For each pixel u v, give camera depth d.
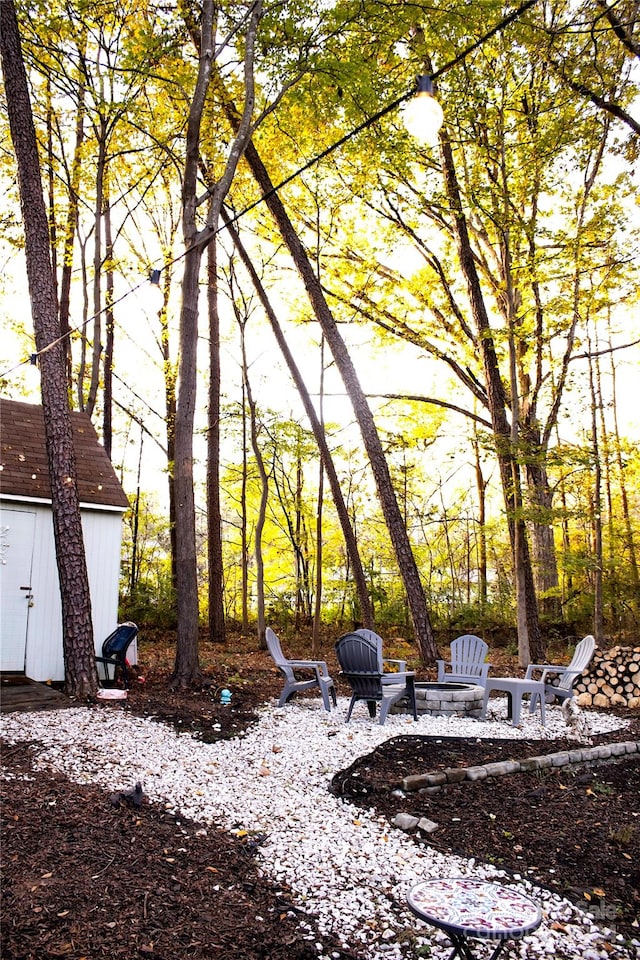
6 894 3.29
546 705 9.34
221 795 5.11
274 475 18.39
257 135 12.83
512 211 11.84
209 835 4.32
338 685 10.56
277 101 10.16
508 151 11.79
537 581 16.70
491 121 11.25
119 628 9.20
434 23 9.83
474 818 4.85
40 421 11.00
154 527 20.53
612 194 12.87
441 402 16.70
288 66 9.90
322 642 15.77
